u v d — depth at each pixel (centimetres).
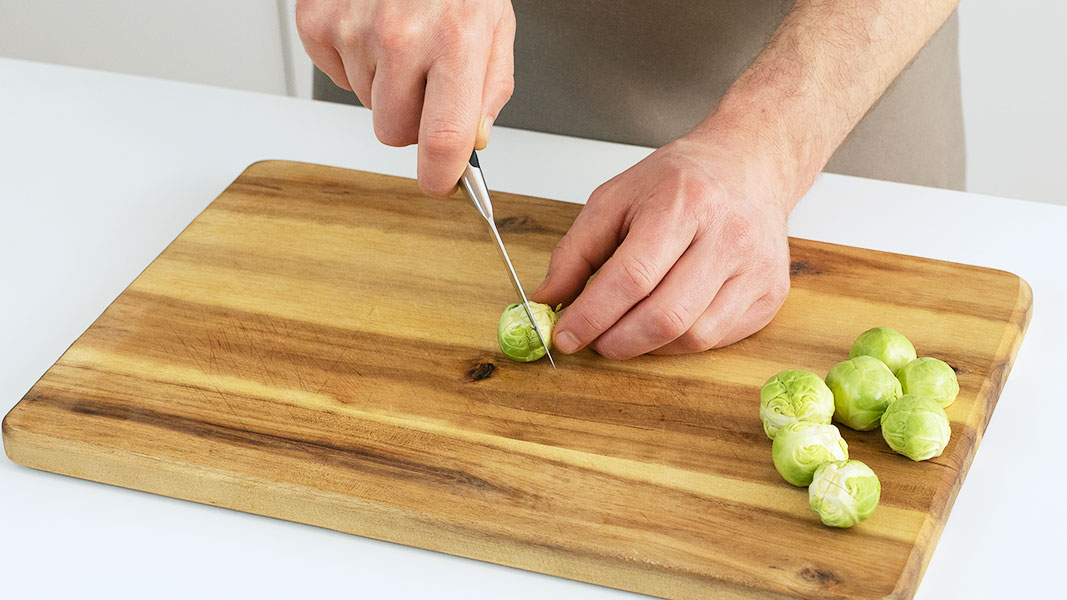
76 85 152
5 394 118
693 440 113
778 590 105
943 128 154
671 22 144
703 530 107
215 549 109
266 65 220
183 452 112
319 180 136
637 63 147
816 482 107
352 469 111
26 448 113
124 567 108
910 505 108
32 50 228
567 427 114
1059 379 119
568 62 148
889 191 137
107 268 129
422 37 111
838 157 154
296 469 111
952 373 114
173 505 112
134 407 115
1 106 149
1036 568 107
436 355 119
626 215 120
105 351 119
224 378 117
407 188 135
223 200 134
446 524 108
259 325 122
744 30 144
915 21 131
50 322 124
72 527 110
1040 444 114
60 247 132
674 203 118
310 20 115
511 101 152
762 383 117
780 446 109
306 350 120
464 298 124
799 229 133
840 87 129
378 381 117
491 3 113
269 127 146
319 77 155
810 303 123
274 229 131
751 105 127
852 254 127
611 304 116
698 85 147
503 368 118
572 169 140
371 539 110
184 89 152
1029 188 204
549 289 121
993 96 196
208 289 125
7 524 110
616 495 109
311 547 109
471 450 112
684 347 119
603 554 106
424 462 112
